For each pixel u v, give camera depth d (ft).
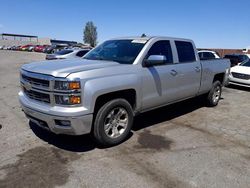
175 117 20.02
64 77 11.84
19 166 11.69
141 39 16.58
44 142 14.30
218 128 17.79
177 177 11.16
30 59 93.86
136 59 15.07
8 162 12.02
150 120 18.97
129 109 14.47
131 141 14.84
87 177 10.96
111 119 13.78
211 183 10.80
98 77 12.69
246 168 12.16
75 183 10.52
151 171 11.57
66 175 11.07
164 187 10.41
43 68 12.96
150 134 16.08
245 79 35.35
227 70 24.66
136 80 14.51
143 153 13.34
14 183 10.38
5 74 46.57
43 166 11.75
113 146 14.08
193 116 20.54
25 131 15.85
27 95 13.99
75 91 11.85
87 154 13.04
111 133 14.01
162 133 16.34
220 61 23.67
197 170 11.80
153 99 16.06
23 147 13.65
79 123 12.14
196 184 10.69
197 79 20.16
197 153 13.56
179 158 12.91
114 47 16.93
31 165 11.80
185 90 18.94
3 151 13.12
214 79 23.76
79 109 12.01
